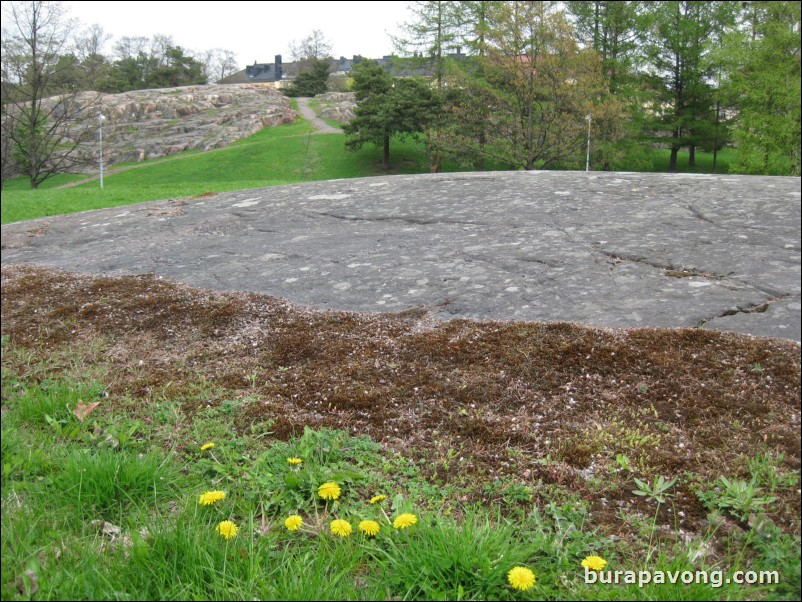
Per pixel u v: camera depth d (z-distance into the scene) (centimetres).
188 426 285
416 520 199
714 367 290
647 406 273
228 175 4269
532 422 271
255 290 446
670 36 3475
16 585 181
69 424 289
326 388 312
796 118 2411
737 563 184
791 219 491
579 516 212
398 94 4116
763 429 249
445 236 529
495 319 363
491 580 177
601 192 630
